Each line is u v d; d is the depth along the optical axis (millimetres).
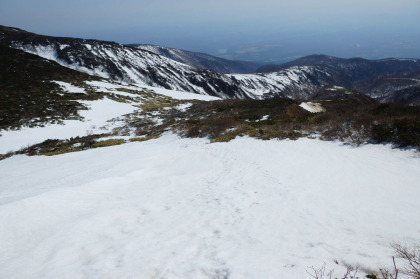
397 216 5656
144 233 5805
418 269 3465
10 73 59562
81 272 4277
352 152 12156
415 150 10617
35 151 24422
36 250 4879
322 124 18266
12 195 9031
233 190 9000
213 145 17797
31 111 40812
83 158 18594
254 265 4156
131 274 4191
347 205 6605
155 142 22969
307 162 11508
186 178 11164
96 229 5809
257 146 15820
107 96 56438
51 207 6770
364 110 18297
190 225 6227
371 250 4277
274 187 8828
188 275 4113
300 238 5105
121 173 11898
